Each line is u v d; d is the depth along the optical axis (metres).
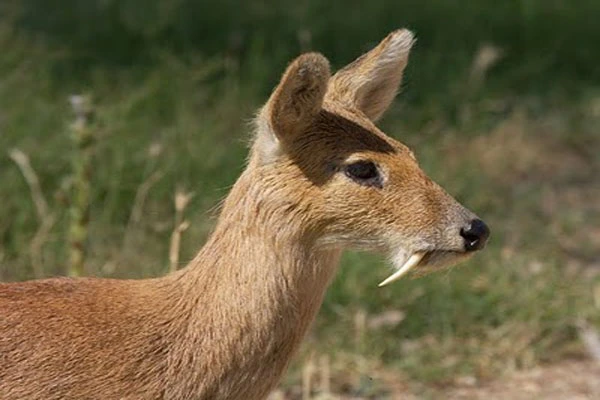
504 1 27.59
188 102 20.17
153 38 23.03
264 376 10.71
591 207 20.73
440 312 16.19
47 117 18.89
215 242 10.75
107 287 10.84
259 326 10.60
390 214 10.60
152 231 16.73
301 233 10.62
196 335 10.62
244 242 10.62
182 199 14.24
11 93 19.27
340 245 10.73
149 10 24.19
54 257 16.30
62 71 21.42
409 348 15.75
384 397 14.73
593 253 18.89
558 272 17.56
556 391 15.03
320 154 10.59
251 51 22.73
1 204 16.94
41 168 17.50
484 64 23.55
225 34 23.69
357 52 23.83
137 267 16.08
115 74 21.36
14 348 10.38
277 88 10.38
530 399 14.80
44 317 10.52
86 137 14.77
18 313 10.50
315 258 10.73
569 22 27.06
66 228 16.56
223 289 10.64
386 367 15.32
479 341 15.97
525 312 16.22
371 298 16.17
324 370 14.88
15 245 16.48
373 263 16.48
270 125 10.50
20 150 17.75
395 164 10.68
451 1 27.22
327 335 15.66
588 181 21.75
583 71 25.62
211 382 10.62
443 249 10.66
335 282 16.16
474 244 10.69
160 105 20.08
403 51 11.38
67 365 10.41
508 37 26.06
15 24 22.28
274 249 10.60
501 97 23.83
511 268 17.36
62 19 23.38
